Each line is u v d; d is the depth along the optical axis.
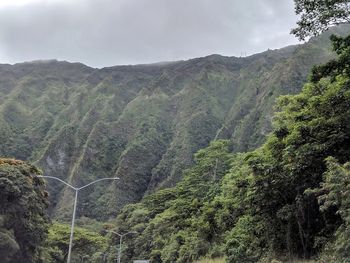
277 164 22.84
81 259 83.94
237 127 161.75
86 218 152.75
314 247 20.03
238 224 29.03
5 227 42.34
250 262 25.08
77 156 197.75
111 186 175.75
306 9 17.48
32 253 46.66
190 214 59.03
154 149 199.38
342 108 20.94
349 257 14.14
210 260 36.09
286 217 21.55
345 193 14.14
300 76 151.12
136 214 93.25
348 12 17.19
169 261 54.28
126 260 87.06
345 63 18.42
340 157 20.39
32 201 46.75
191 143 180.50
